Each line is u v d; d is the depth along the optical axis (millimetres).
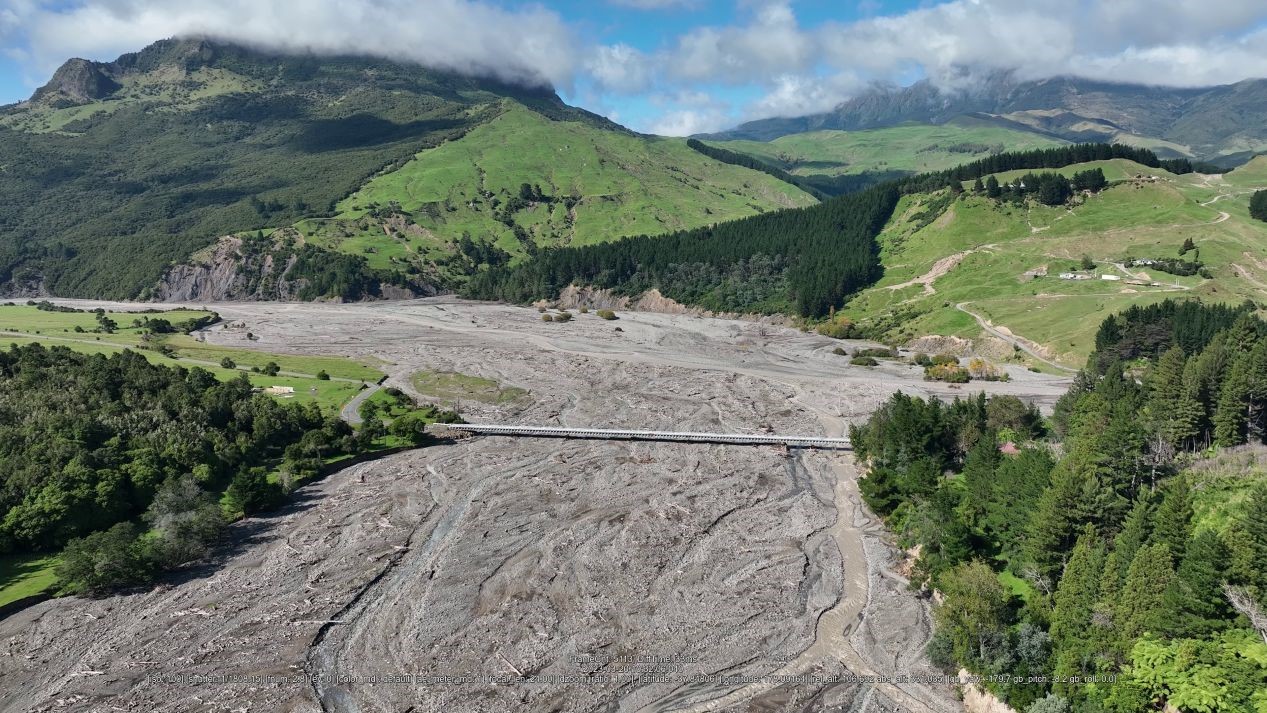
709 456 134625
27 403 117375
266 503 109812
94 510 98188
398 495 115500
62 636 78250
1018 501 88062
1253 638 59938
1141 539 70750
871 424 132125
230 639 77875
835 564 95125
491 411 162875
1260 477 84188
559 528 104188
